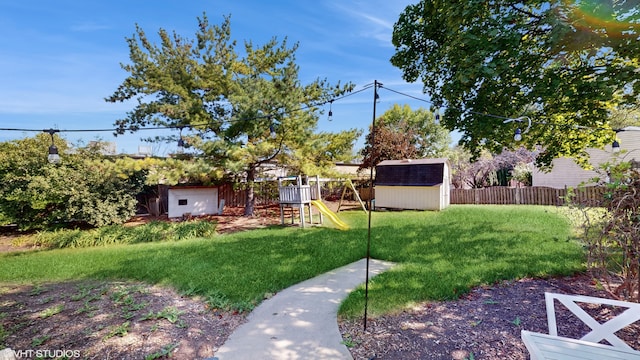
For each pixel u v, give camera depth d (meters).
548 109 5.80
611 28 4.24
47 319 3.67
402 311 3.66
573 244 6.20
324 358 2.81
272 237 8.70
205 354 2.94
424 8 6.82
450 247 6.58
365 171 20.58
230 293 4.39
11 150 10.30
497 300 3.82
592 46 4.49
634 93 4.69
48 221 10.36
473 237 7.42
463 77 4.92
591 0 4.20
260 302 4.16
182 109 11.11
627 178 3.10
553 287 4.19
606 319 3.14
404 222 10.40
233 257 6.48
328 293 4.43
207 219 12.82
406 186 14.89
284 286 4.76
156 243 8.71
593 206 3.57
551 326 2.45
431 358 2.70
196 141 10.66
